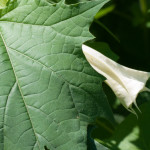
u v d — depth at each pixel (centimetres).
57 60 45
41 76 44
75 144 43
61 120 43
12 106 43
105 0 45
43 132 43
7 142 43
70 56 45
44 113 44
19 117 43
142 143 58
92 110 44
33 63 45
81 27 45
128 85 47
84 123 44
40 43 45
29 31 45
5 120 43
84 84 44
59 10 45
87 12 45
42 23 45
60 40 45
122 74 48
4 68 44
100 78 45
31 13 46
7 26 46
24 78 44
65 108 44
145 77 48
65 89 44
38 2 46
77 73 44
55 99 44
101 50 54
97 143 45
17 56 45
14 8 46
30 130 43
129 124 59
